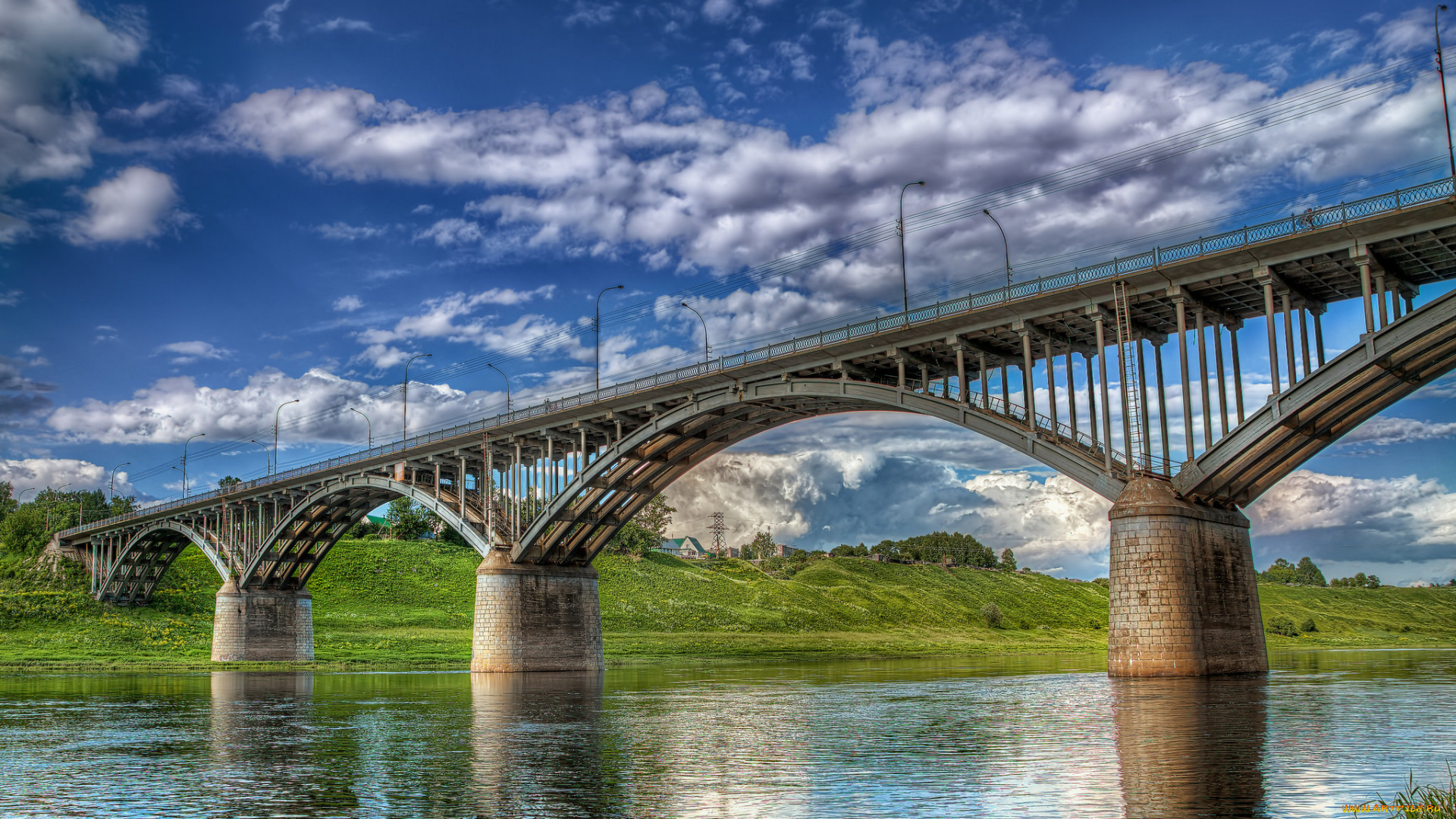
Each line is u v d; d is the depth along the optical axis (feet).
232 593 305.53
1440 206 117.39
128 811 64.59
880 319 167.84
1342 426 140.26
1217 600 137.80
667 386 199.72
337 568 463.42
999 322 156.04
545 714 127.54
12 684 213.05
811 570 587.68
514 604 229.25
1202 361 140.97
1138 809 54.85
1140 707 109.19
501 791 67.92
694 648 379.14
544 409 227.61
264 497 308.81
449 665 288.92
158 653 327.06
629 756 84.38
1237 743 79.15
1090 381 163.94
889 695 152.76
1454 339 122.31
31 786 75.05
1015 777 67.10
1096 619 588.91
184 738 106.52
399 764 82.74
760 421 209.67
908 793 62.34
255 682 213.05
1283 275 134.21
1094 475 144.25
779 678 214.48
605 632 403.54
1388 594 655.35
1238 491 145.18
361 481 273.13
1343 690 132.36
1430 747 75.87
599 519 234.99
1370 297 123.44
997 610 531.91
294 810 63.21
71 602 375.66
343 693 173.37
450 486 277.85
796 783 67.82
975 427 157.69
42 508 480.23
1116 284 142.31
